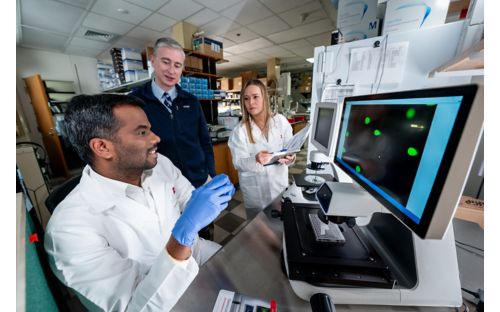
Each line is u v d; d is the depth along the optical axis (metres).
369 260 0.53
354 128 0.65
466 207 0.85
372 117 0.55
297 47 4.62
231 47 4.52
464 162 0.30
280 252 0.68
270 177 1.45
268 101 1.46
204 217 0.51
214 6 2.65
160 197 0.78
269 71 5.77
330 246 0.58
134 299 0.48
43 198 1.79
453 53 1.10
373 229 0.67
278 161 1.38
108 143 0.57
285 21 3.21
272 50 4.82
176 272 0.47
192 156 1.39
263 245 0.71
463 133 0.30
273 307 0.49
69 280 0.49
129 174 0.67
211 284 0.56
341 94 1.48
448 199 0.33
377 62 1.32
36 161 1.75
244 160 1.31
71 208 0.56
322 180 1.09
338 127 0.79
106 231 0.61
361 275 0.51
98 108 0.55
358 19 1.47
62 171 3.85
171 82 1.24
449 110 0.32
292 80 8.23
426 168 0.37
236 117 3.17
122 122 0.57
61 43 3.80
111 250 0.55
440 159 0.33
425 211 0.36
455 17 1.52
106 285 0.48
